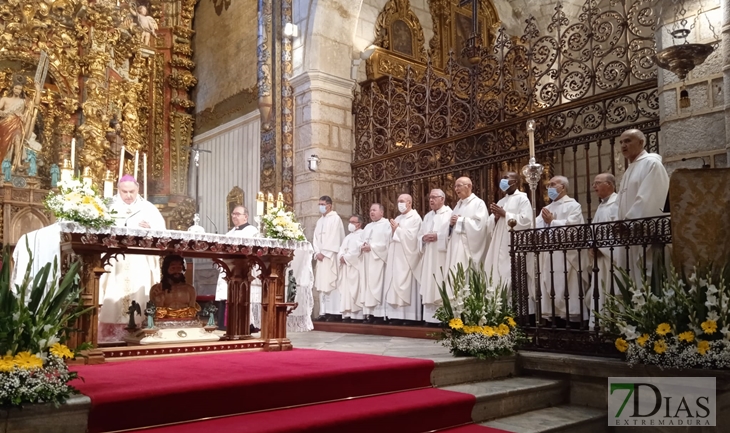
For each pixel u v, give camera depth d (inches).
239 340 273.9
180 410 169.8
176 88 581.6
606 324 231.5
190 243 249.3
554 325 263.0
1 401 144.4
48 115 497.0
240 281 284.2
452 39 542.9
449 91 400.8
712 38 260.8
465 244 329.1
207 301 469.7
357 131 468.1
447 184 409.7
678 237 217.5
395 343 315.6
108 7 526.0
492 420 217.8
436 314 266.7
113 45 537.0
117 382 177.9
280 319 275.6
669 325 212.5
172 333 260.1
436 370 233.1
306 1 459.2
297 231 283.1
